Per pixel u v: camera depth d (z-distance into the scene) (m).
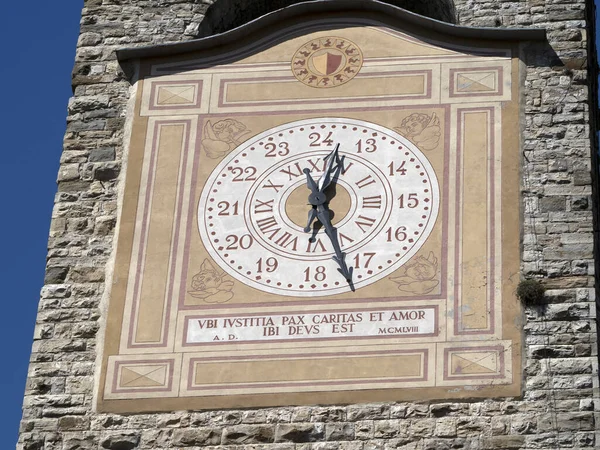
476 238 34.62
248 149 36.31
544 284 34.03
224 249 35.03
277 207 35.50
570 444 32.31
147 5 39.12
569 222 34.75
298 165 35.97
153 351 33.97
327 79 37.03
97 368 34.03
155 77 37.56
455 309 33.81
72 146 36.91
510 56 36.91
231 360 33.66
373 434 32.72
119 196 36.06
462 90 36.53
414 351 33.41
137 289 34.75
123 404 33.50
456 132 35.97
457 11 38.25
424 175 35.53
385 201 35.28
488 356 33.25
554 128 35.94
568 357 33.22
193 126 36.75
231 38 37.72
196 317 34.25
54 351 34.34
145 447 33.09
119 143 36.88
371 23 37.72
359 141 36.16
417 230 34.88
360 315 33.91
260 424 33.00
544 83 36.53
